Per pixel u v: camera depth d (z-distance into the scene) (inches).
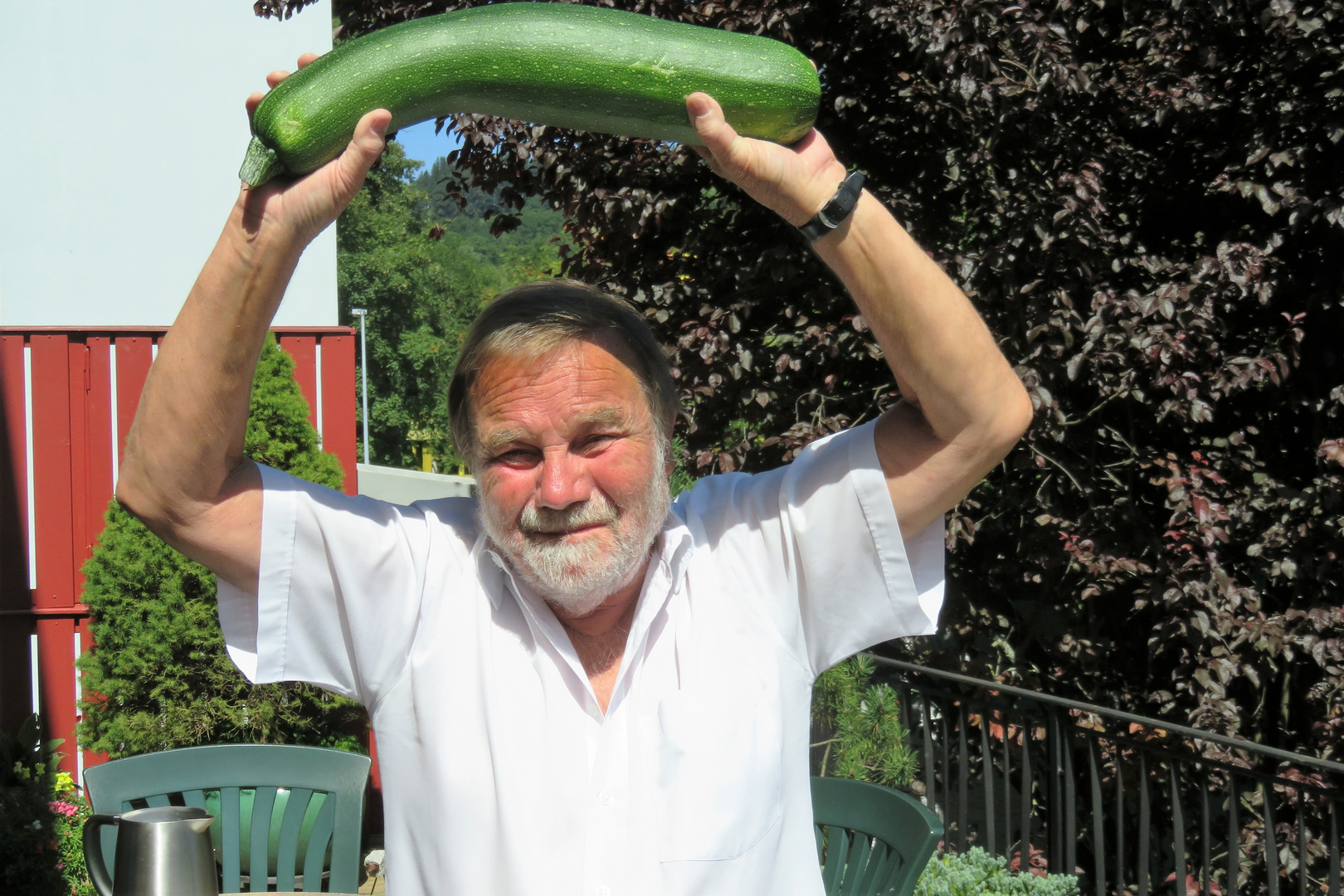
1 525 198.7
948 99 159.9
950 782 199.9
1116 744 143.0
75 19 260.8
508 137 178.5
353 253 1563.7
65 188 260.7
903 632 56.3
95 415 200.8
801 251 168.1
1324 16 146.0
